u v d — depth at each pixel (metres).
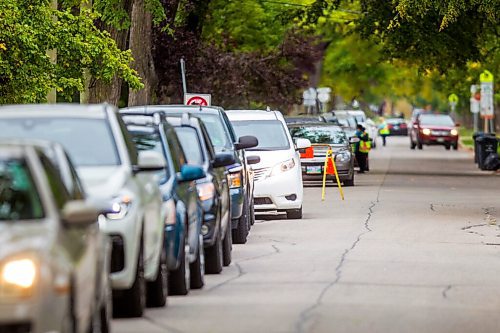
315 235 57.12
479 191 92.38
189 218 37.09
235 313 33.00
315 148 95.62
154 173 36.28
